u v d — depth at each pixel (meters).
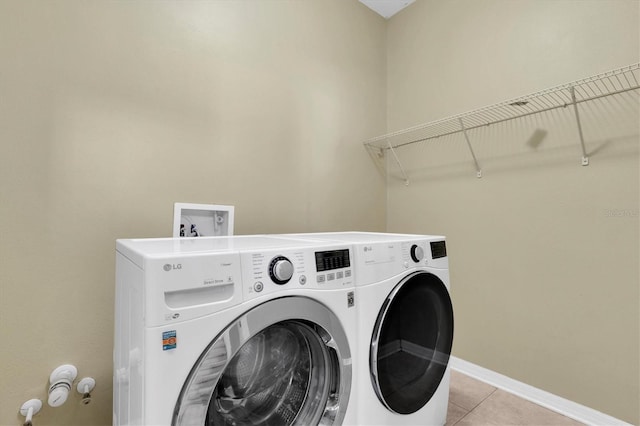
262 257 0.88
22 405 1.16
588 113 1.58
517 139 1.85
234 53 1.74
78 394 1.28
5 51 1.14
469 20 2.08
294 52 2.01
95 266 1.32
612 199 1.50
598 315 1.54
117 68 1.38
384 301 1.16
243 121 1.77
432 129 2.27
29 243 1.18
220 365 0.77
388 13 2.58
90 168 1.31
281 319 0.88
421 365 1.33
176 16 1.54
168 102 1.51
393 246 1.23
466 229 2.09
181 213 1.52
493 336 1.94
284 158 1.95
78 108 1.28
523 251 1.81
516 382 1.82
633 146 1.45
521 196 1.83
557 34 1.68
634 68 1.29
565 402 1.63
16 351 1.16
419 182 2.38
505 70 1.89
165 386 0.71
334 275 1.03
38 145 1.20
